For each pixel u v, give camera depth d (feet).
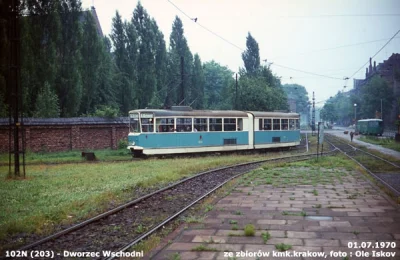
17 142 57.98
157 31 164.55
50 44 112.68
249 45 204.44
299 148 127.54
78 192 44.98
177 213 33.06
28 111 108.47
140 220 31.96
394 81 250.98
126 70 143.02
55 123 100.63
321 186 47.34
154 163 74.79
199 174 59.52
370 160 82.94
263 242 24.20
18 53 58.08
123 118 113.09
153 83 149.18
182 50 185.47
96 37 127.75
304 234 25.84
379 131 205.57
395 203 36.40
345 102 387.75
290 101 407.85
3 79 98.37
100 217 32.14
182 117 89.15
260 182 51.13
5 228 28.91
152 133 84.89
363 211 32.99
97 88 134.72
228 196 41.19
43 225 30.76
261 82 160.35
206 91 251.39
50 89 111.65
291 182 50.88
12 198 41.96
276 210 33.73
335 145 139.74
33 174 60.80
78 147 104.73
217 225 28.73
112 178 55.57
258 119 105.19
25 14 111.24
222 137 96.53
